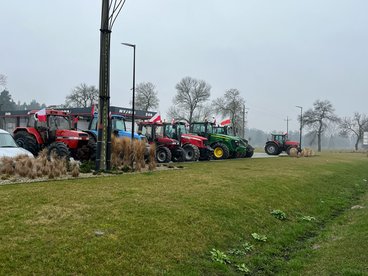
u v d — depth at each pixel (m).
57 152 13.38
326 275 5.61
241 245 6.86
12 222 5.90
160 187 9.62
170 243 6.00
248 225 7.85
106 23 12.63
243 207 8.75
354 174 20.30
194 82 66.25
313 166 20.38
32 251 4.96
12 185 8.88
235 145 25.30
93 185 9.32
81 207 7.01
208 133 25.44
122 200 7.81
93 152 14.90
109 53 12.73
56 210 6.68
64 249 5.13
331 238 7.86
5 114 43.53
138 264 5.18
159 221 6.73
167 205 7.78
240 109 66.62
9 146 12.57
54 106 22.17
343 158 33.31
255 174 14.02
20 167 10.47
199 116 66.75
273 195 10.57
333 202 11.98
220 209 8.15
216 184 10.80
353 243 7.11
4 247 4.97
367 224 8.52
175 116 66.88
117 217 6.63
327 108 66.69
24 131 15.76
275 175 14.20
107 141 12.69
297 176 14.73
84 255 5.07
